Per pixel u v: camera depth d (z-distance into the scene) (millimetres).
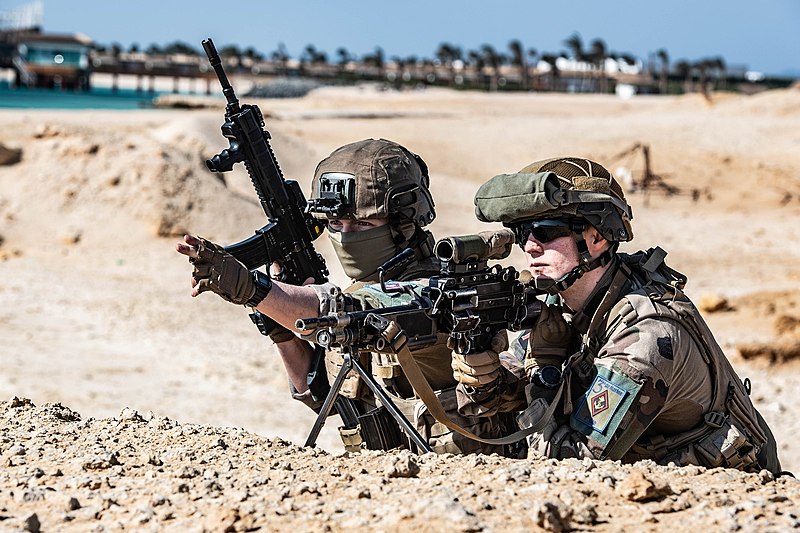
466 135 62562
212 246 4746
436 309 4898
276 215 5871
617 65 177250
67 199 34281
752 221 45562
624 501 4242
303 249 5926
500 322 5102
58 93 140875
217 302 27062
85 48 160000
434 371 5438
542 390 5129
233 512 3951
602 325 5074
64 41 158250
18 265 29719
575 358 5168
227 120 5805
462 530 3793
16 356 20344
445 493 4223
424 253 5664
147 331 23500
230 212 34688
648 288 5066
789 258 37281
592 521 3975
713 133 62844
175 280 29234
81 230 33125
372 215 5461
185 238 4672
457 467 4750
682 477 4680
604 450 4918
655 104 109562
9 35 160500
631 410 4875
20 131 39656
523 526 3883
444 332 4980
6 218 33594
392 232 5547
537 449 5184
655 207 48688
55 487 4516
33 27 163500
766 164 55562
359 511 4043
